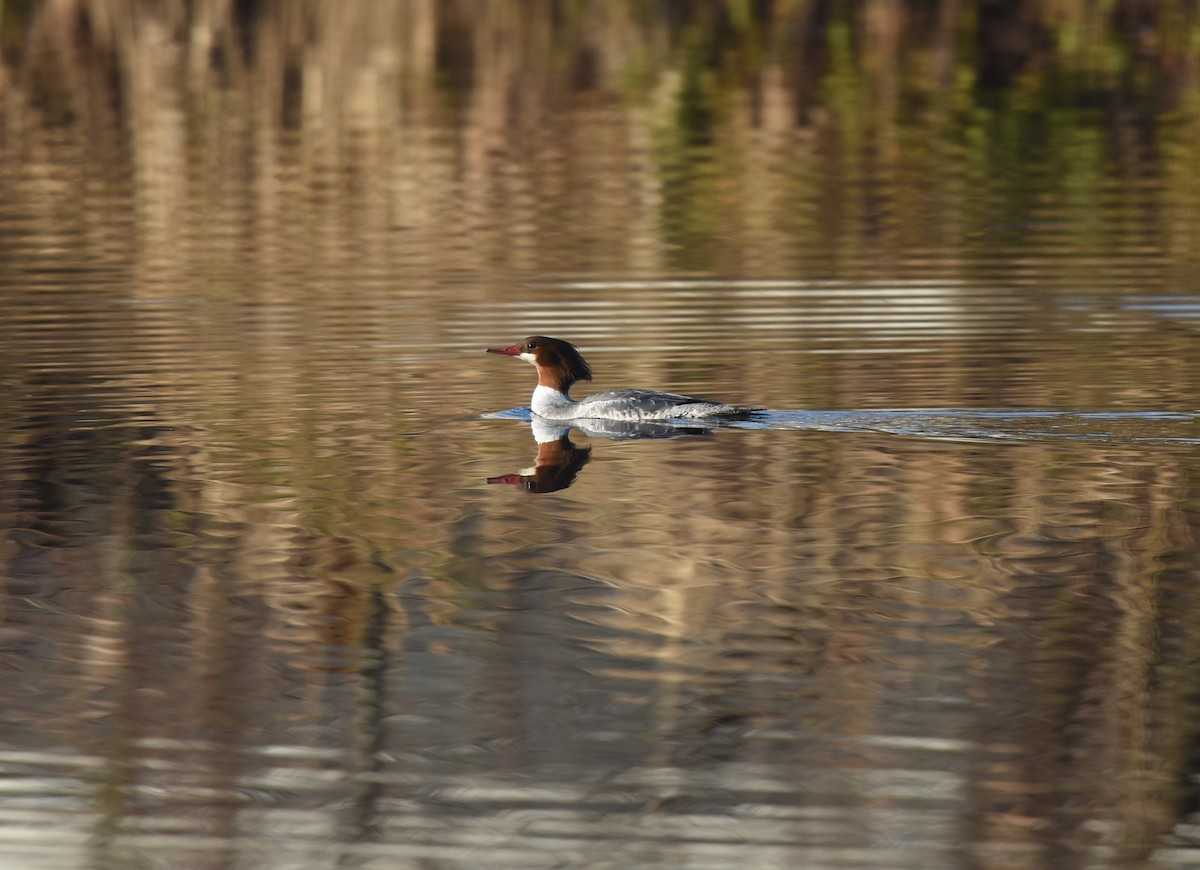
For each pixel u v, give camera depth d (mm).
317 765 9617
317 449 15844
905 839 8727
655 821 8938
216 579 12344
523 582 12188
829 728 9836
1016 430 16047
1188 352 19203
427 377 18781
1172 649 10742
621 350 19828
